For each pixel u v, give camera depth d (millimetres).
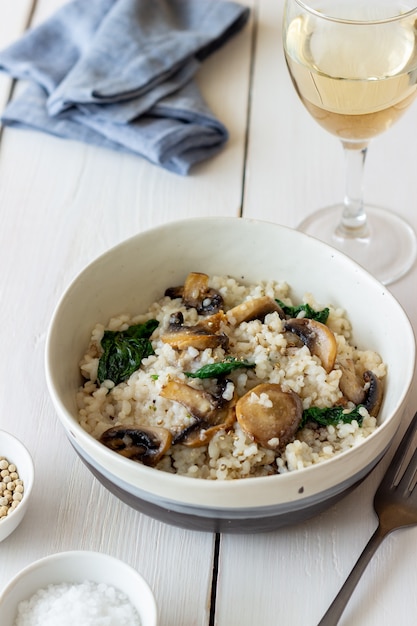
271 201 813
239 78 905
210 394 612
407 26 680
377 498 621
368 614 585
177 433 603
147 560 612
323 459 593
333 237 783
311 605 591
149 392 625
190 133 827
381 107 679
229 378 627
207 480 554
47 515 632
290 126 867
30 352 720
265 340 640
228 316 656
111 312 682
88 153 859
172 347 642
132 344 653
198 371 622
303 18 692
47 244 792
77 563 583
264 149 851
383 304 640
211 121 842
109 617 565
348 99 672
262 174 833
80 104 851
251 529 590
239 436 596
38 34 916
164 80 871
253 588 599
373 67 669
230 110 880
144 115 853
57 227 803
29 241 793
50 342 617
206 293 681
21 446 634
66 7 928
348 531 619
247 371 630
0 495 631
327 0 737
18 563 613
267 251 686
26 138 874
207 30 912
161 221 805
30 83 910
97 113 848
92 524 628
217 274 702
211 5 931
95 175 842
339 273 664
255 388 607
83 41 910
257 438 589
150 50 875
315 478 560
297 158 843
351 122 692
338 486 576
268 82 902
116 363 648
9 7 980
